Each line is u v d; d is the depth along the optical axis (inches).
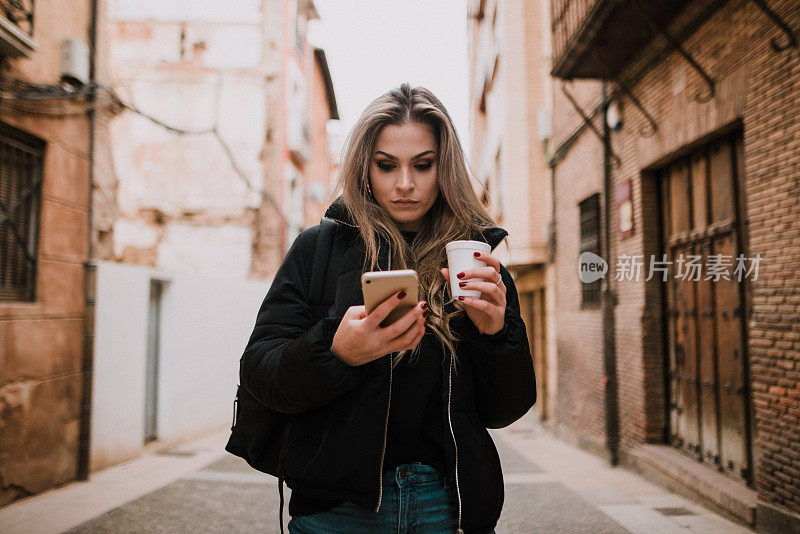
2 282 201.0
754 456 181.8
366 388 48.0
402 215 55.1
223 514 188.5
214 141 563.2
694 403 222.2
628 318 267.4
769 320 163.0
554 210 394.9
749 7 173.9
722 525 171.8
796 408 150.3
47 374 219.0
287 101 598.2
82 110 243.8
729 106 184.2
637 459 253.0
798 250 150.6
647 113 242.4
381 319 41.4
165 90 565.0
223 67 571.2
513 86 433.4
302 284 52.3
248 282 463.8
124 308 277.0
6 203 202.4
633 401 260.2
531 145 423.2
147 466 270.2
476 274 46.8
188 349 362.6
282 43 579.5
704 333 214.4
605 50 248.7
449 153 55.1
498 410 54.0
